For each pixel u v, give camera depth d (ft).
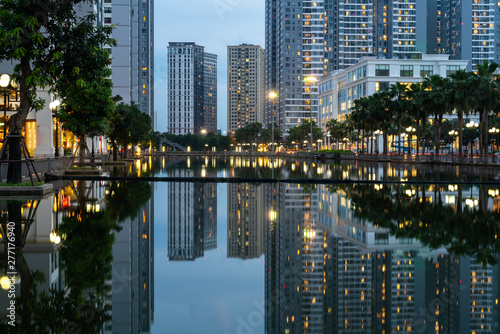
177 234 41.98
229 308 22.03
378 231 41.45
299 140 567.59
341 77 543.80
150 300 23.00
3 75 70.90
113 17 395.55
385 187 89.92
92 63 73.15
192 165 213.87
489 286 24.75
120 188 85.35
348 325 19.58
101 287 24.48
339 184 98.84
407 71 456.86
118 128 205.87
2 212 51.96
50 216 49.16
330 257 31.58
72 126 124.88
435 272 27.50
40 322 19.35
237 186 94.79
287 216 52.26
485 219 47.85
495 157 208.85
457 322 19.90
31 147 132.16
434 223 45.55
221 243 38.06
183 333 18.84
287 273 27.61
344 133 438.81
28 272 26.91
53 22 71.15
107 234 39.68
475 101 204.54
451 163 216.33
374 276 26.73
